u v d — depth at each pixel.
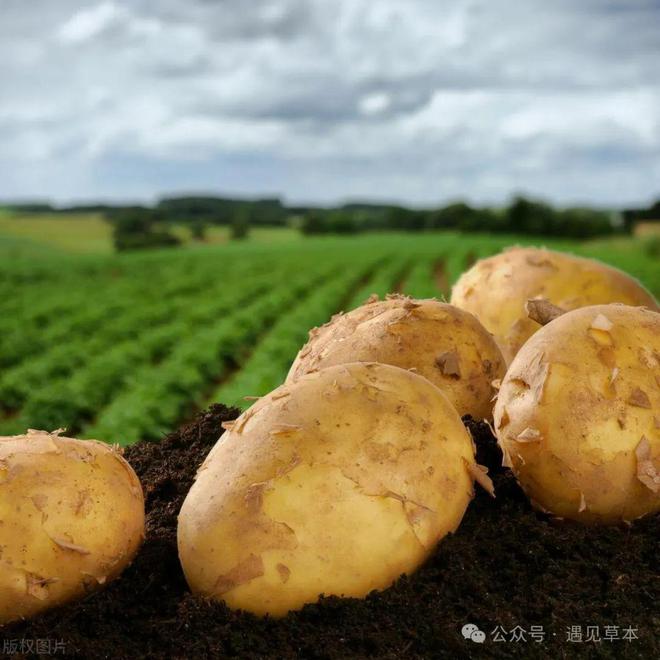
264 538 0.24
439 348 0.32
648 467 0.27
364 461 0.25
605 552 0.27
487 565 0.27
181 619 0.25
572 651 0.24
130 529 0.27
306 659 0.24
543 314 0.31
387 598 0.25
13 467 0.25
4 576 0.24
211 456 0.26
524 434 0.27
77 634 0.25
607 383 0.27
